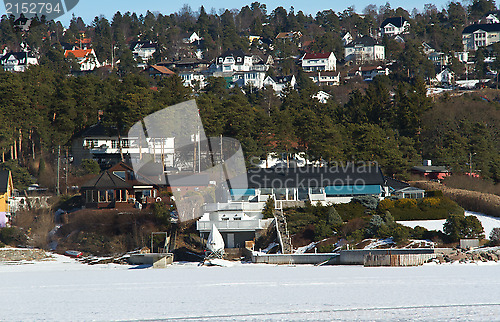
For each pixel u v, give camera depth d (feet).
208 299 483.92
